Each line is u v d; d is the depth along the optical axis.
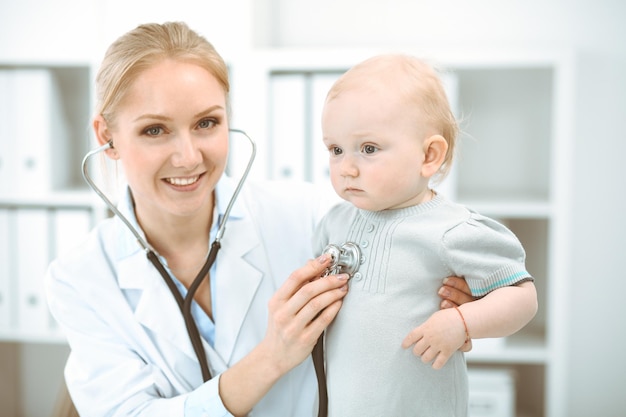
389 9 2.12
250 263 1.01
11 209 1.97
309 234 1.06
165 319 0.96
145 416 0.89
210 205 1.01
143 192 0.88
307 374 0.99
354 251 0.79
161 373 0.97
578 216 2.08
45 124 1.93
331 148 0.77
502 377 1.84
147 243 0.98
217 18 1.83
